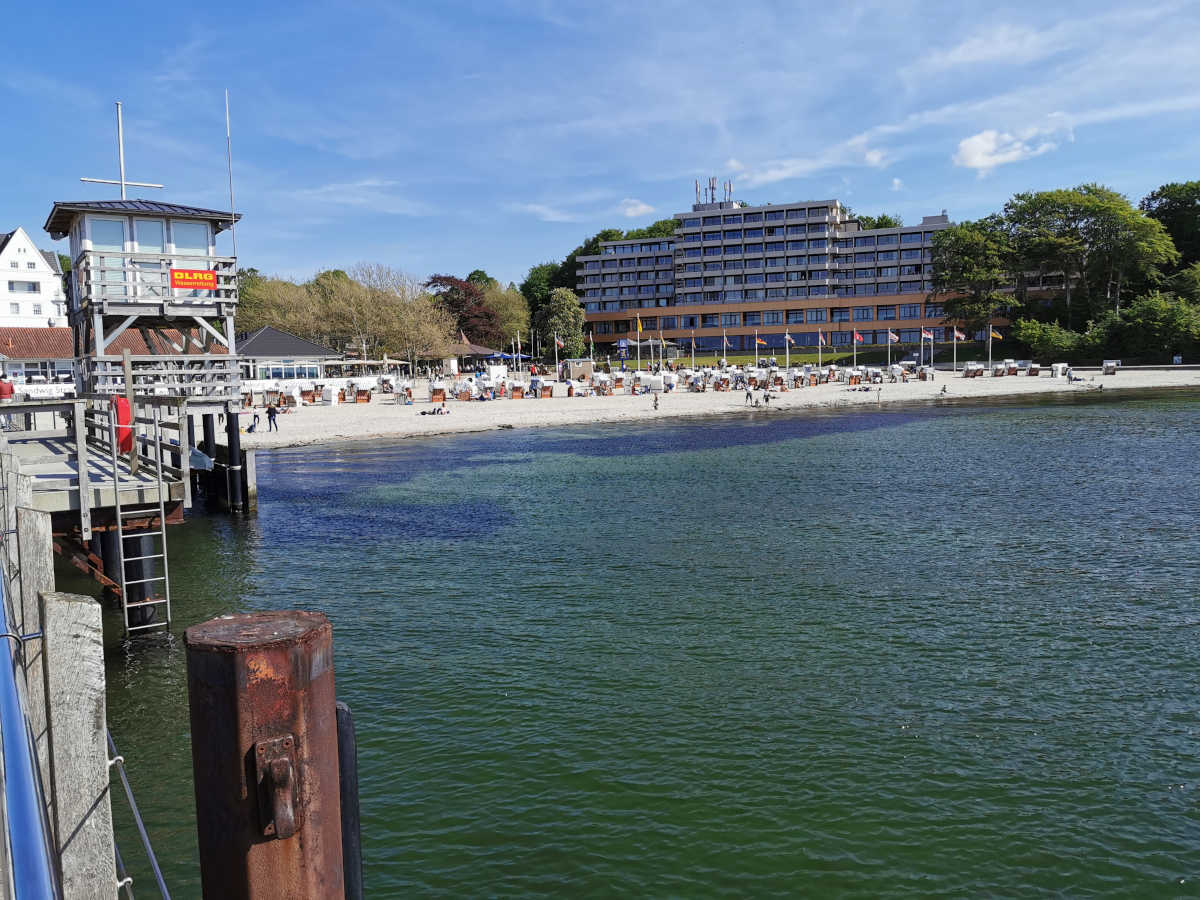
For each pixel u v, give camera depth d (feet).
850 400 215.31
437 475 106.83
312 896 8.10
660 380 261.65
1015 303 372.17
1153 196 399.24
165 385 81.20
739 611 48.39
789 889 24.29
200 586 56.29
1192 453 110.73
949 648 42.09
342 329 322.75
